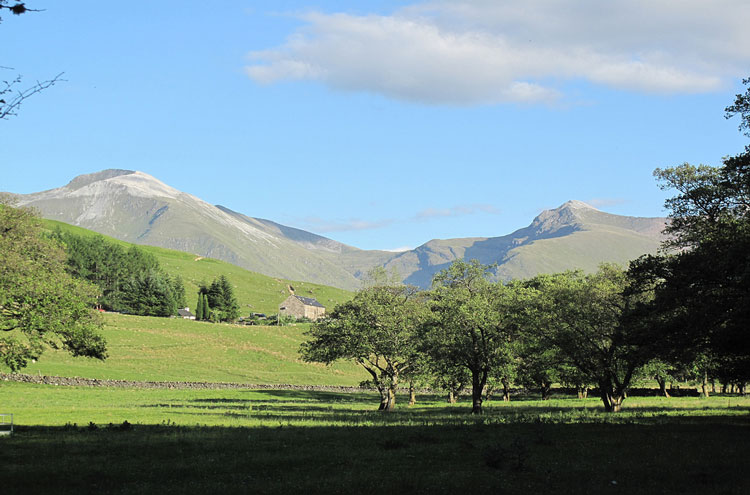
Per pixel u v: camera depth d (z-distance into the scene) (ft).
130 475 65.31
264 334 488.85
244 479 63.46
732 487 58.34
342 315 219.20
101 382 277.64
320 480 62.39
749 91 123.03
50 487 59.06
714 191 150.51
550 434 104.47
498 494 56.29
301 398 281.74
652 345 133.18
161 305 615.98
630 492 56.49
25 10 38.01
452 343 188.34
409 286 223.10
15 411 157.79
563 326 192.03
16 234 183.42
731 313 115.34
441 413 183.42
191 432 108.78
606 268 207.82
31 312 143.33
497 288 200.85
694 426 116.16
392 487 58.75
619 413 165.27
